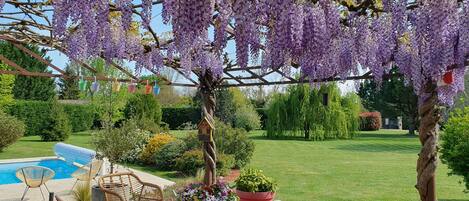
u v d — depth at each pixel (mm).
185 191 4406
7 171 10586
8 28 3768
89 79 5570
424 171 3219
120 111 21297
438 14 2189
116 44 3559
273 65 2305
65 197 6961
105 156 8430
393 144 18312
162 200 4625
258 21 2133
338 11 2453
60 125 17703
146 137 11906
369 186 8258
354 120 20875
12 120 13578
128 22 2404
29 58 22875
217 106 22828
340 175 9586
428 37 2293
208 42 3789
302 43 2336
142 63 3992
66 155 11086
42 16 3371
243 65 2049
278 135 20438
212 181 4891
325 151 14945
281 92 20594
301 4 2244
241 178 5457
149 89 5617
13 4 3051
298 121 19938
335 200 7008
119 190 4938
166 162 10414
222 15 2125
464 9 2346
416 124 25016
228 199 4336
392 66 3252
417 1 2299
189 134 10898
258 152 14383
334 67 3018
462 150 6070
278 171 10164
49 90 24375
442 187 8078
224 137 10484
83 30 2639
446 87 3281
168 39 3859
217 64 4203
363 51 2805
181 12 1821
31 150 14430
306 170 10352
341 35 2637
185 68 3912
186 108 26344
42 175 6840
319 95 19672
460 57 2506
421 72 2781
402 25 2166
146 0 2207
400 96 24359
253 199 5266
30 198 6910
